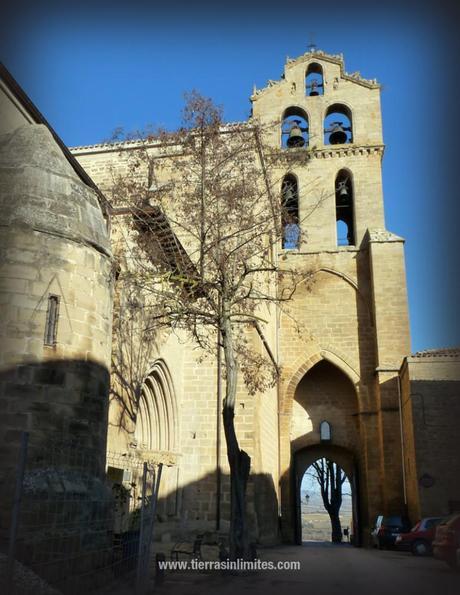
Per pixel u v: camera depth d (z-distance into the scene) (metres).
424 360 25.53
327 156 37.31
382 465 30.69
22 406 11.13
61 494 10.09
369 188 36.56
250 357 19.02
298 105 39.28
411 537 21.53
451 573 14.68
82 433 11.85
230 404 14.82
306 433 35.31
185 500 21.42
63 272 12.16
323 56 40.16
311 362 34.03
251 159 19.09
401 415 29.89
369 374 33.31
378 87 38.66
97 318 12.79
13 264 11.67
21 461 6.99
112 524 11.43
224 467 21.50
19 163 12.47
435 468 24.28
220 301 16.56
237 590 11.12
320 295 34.97
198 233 17.86
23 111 15.27
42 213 12.18
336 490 49.12
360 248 35.38
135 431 20.11
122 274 16.95
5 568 7.15
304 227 35.97
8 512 9.88
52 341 11.80
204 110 17.95
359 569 15.56
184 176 18.50
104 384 12.82
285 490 32.12
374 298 33.25
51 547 9.25
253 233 19.19
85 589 9.57
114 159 26.78
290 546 28.89
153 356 20.06
